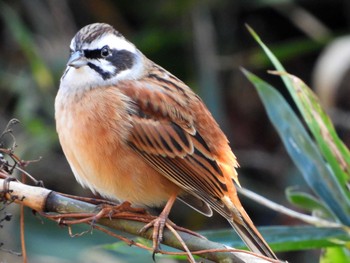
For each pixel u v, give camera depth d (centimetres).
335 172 875
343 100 1525
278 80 1582
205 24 1520
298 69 1603
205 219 1437
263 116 1559
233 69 1561
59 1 1511
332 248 899
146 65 956
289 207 1451
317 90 1414
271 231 858
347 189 878
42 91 1418
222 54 1545
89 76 911
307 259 1424
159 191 912
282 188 1470
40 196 751
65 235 1291
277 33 1605
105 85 916
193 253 729
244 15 1578
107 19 1541
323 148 873
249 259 708
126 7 1543
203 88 1480
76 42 923
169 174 897
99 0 1534
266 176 1512
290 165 1508
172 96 921
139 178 902
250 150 1534
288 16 1559
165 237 762
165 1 1526
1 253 1261
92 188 922
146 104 909
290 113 912
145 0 1536
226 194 874
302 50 1506
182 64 1519
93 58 916
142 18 1547
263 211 1463
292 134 909
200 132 910
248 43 1575
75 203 758
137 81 931
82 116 897
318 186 891
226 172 896
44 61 1456
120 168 896
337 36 1525
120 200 922
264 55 1508
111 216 769
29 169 1373
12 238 1276
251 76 916
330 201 884
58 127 920
